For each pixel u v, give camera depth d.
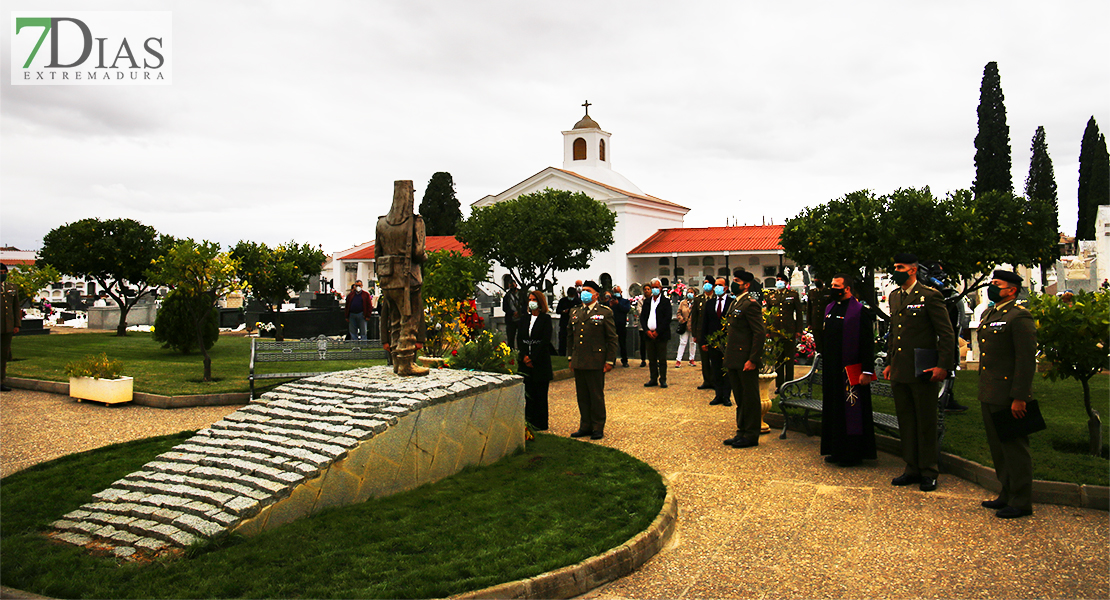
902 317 6.89
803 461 7.77
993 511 6.01
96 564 4.73
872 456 7.50
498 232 37.38
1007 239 11.64
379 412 6.33
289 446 5.99
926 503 6.27
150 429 9.11
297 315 23.73
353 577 4.55
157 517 5.30
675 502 6.25
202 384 11.66
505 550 5.01
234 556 4.80
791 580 4.84
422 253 7.83
